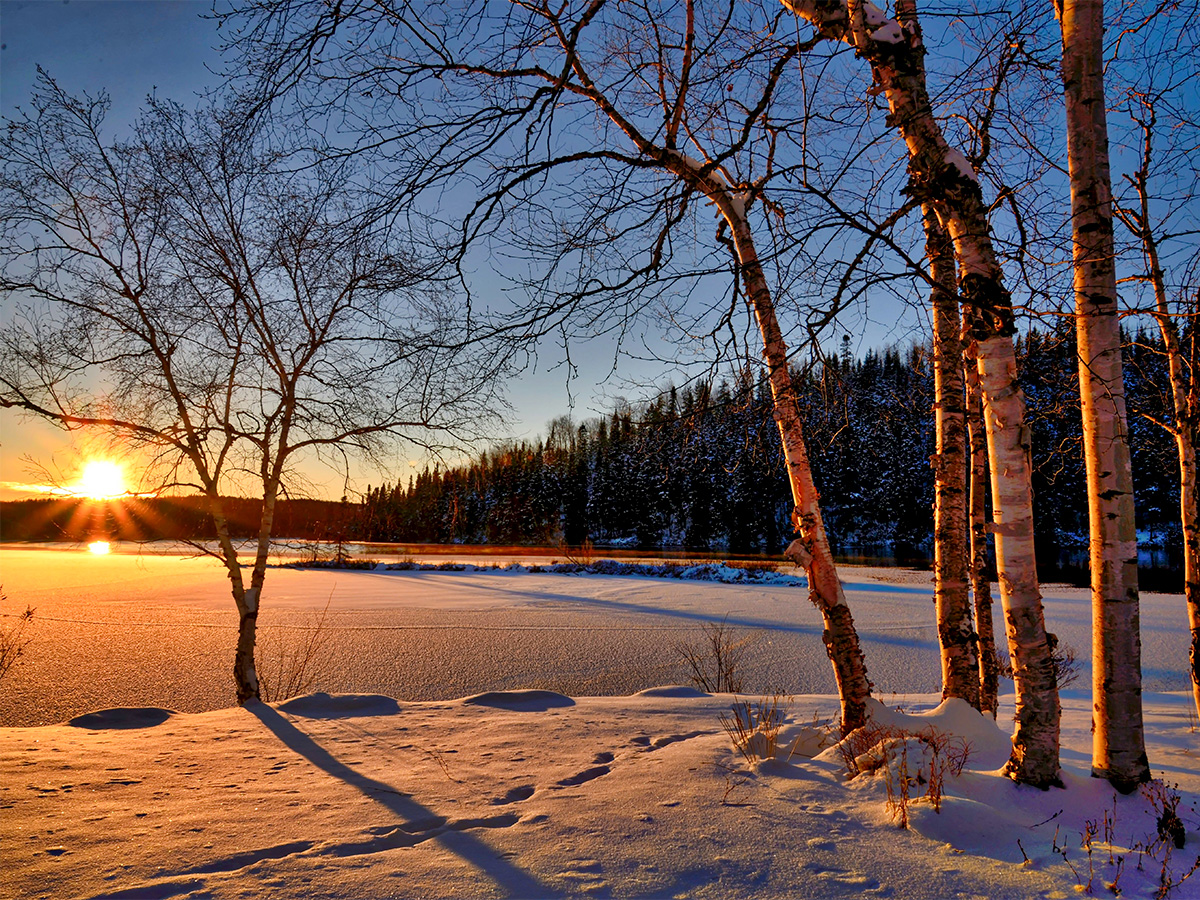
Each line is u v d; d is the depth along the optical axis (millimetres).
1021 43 4281
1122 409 3977
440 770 4824
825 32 4270
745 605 20359
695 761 4855
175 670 11719
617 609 19469
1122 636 3949
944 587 5664
